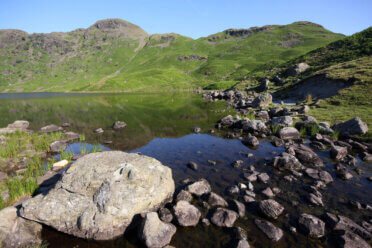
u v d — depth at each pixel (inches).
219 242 295.4
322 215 339.0
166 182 394.3
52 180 491.8
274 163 548.1
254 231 313.4
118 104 2458.2
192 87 6653.5
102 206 316.8
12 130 1055.6
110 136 956.6
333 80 1583.4
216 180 477.7
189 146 761.0
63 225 315.9
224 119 1127.0
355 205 366.3
